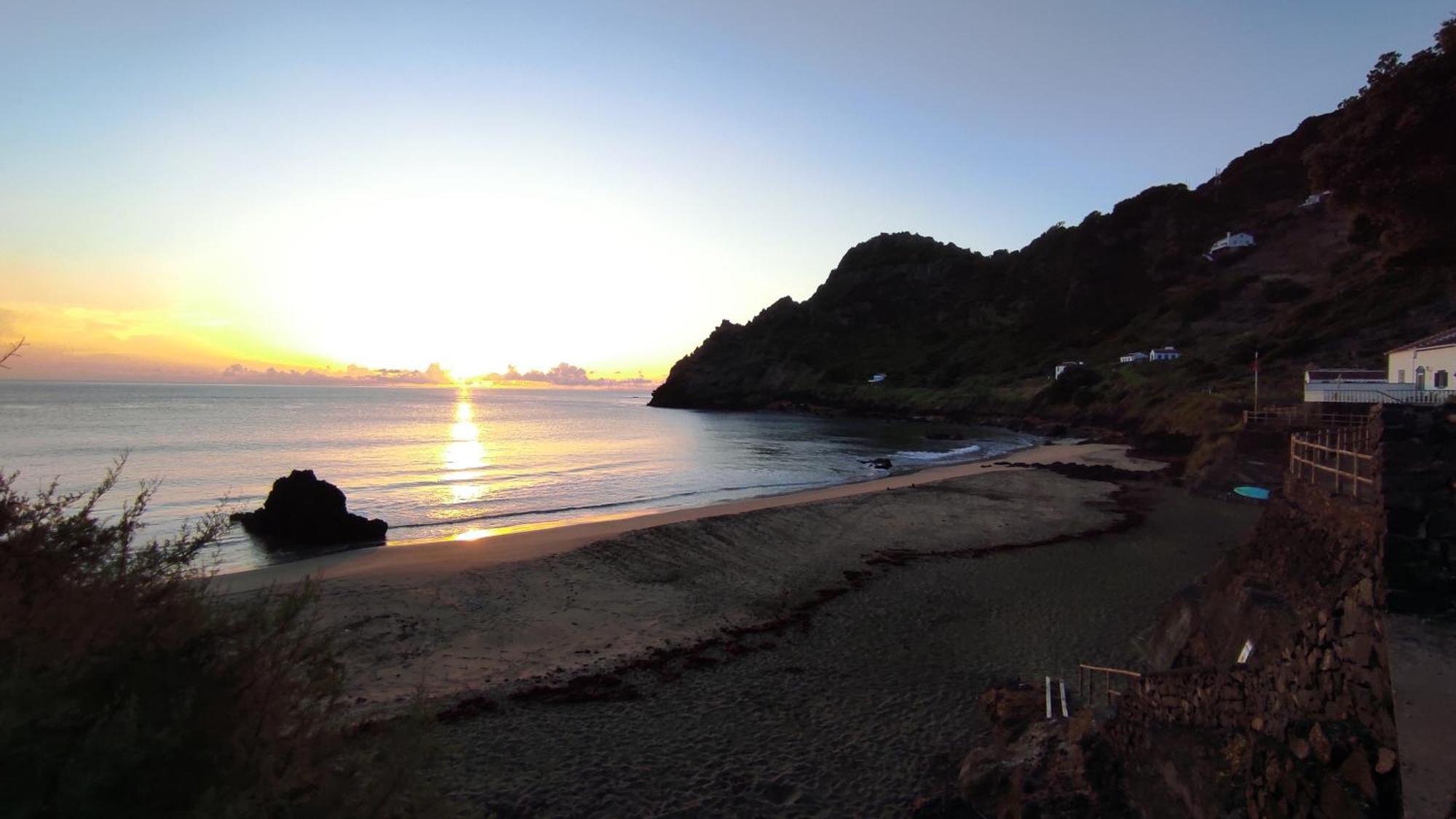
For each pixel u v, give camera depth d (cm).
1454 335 2797
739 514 2511
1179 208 11888
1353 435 937
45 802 276
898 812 772
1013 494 3064
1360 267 7169
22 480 3294
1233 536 2262
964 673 1180
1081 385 8150
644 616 1504
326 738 387
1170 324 9212
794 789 820
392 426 7738
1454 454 463
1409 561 447
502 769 863
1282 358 5809
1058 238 13712
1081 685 1042
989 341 12538
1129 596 1595
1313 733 388
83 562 407
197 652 381
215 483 3403
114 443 5000
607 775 853
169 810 300
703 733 966
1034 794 686
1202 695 579
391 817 393
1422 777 315
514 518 2803
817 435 7481
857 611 1528
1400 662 377
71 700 296
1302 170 11619
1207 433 3775
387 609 1480
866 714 1024
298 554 2064
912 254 16288
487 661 1243
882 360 13288
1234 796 477
